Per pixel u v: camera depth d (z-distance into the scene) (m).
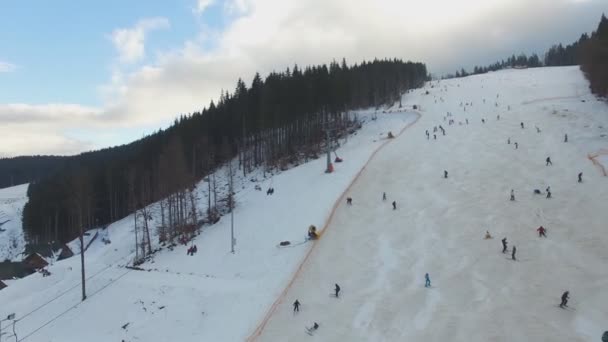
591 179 46.06
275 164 79.38
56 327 37.69
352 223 45.38
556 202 42.47
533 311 27.06
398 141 74.00
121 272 46.16
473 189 49.12
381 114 101.94
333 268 37.06
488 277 31.73
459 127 77.06
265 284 36.84
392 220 44.50
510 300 28.53
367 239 41.41
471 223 40.97
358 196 52.19
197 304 36.03
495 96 104.06
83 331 36.28
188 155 86.50
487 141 66.12
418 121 88.25
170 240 56.12
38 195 95.94
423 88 145.88
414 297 30.64
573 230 36.69
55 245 82.62
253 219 53.53
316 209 50.22
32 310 41.84
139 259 51.12
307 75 90.88
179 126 98.44
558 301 27.75
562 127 66.00
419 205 47.06
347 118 101.06
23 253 85.44
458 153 62.47
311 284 35.09
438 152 64.31
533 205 42.69
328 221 46.44
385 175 57.84
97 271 48.50
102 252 63.91
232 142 91.38
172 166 65.94
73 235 84.56
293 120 85.69
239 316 32.78
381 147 71.56
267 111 81.25
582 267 31.19
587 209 39.81
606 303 26.70
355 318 29.39
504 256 34.38
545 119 71.88
